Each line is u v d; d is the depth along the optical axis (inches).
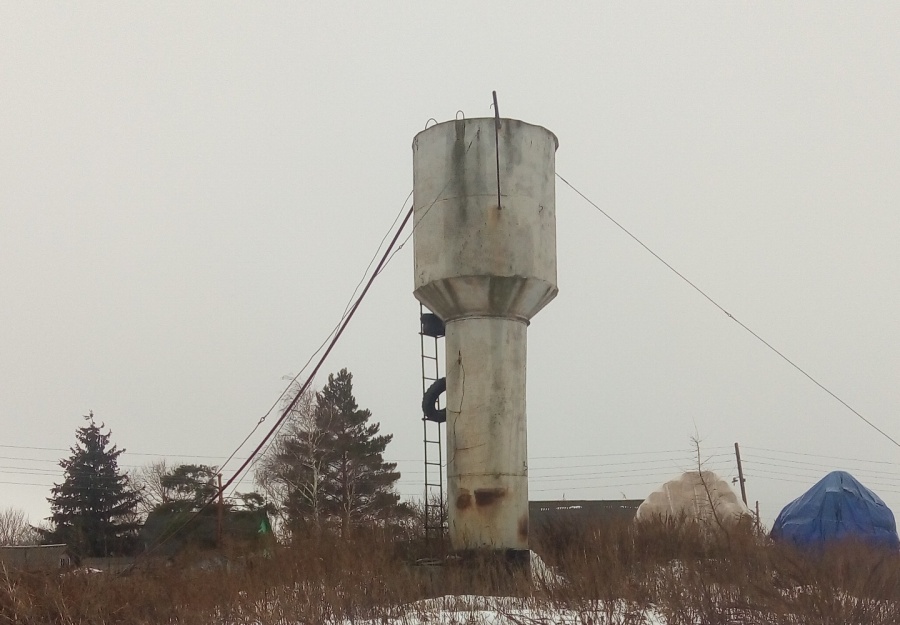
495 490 588.4
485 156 631.2
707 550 524.4
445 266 618.8
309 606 455.8
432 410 672.4
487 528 581.6
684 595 423.5
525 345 633.0
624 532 542.6
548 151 661.9
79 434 1835.6
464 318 621.0
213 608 498.9
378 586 498.3
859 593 399.5
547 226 647.1
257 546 727.1
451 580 524.1
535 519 682.2
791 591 417.4
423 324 683.4
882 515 673.6
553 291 645.9
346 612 468.1
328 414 1839.3
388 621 451.8
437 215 633.0
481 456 593.9
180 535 1139.3
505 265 612.1
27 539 1841.8
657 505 872.3
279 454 1670.8
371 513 1685.5
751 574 443.8
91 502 1769.2
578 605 427.2
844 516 663.8
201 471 1956.2
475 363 610.5
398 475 1900.8
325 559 543.5
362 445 1868.8
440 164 640.4
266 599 486.6
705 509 844.0
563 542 564.4
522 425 613.9
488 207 621.9
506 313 620.7
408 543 620.4
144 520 1800.0
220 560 738.2
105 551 1608.0
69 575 543.5
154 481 2026.3
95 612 488.1
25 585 506.3
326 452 1720.0
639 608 417.1
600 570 455.8
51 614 493.4
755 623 397.4
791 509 705.0
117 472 1835.6
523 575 518.9
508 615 427.8
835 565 436.8
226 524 1237.7
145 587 541.6
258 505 1622.8
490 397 603.5
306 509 1647.4
